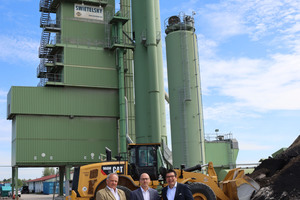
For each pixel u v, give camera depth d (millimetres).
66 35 54062
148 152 21188
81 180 20125
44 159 49562
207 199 18266
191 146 47906
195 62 51188
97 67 54500
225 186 20484
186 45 50906
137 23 56312
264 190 20719
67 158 50781
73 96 52812
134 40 57844
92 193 19906
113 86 54750
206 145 61906
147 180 8719
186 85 49656
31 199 53875
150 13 54469
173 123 49750
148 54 53562
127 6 62625
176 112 49531
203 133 49594
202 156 48312
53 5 56344
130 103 59906
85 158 51688
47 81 50844
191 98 49406
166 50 53000
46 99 51219
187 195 8688
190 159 47500
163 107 56094
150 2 54844
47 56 56094
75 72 53000
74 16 55188
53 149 50406
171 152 52031
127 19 55938
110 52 55844
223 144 62969
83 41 54750
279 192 20344
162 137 53812
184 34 51406
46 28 54156
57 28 54406
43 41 55938
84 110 52969
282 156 26172
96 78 54062
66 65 52719
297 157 22875
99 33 56062
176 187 8773
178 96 49656
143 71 54656
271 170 24734
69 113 52031
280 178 21312
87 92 53781
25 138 49406
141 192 8688
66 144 51219
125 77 60688
